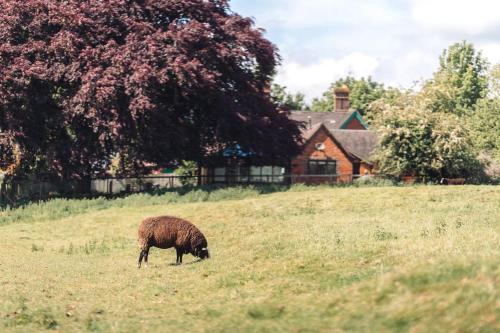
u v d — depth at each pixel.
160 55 38.91
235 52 42.50
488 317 9.04
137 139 41.19
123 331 11.64
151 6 41.62
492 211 24.20
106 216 31.62
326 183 42.44
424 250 14.95
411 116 45.88
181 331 11.22
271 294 13.49
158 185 44.41
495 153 59.12
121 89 38.19
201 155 46.25
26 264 20.33
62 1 41.03
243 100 44.16
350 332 9.84
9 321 12.73
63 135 41.81
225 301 13.42
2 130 39.50
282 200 32.34
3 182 41.22
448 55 93.38
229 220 27.12
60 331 12.04
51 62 38.84
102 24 40.19
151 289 15.60
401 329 9.52
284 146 47.09
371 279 12.45
